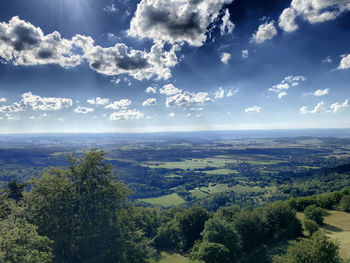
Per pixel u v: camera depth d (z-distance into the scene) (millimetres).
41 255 26250
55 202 36781
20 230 25938
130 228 42062
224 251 41062
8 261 22031
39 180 38500
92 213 38250
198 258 42062
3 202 41438
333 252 26484
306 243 28328
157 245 66000
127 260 36969
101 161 42156
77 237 34719
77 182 39938
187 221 66312
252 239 51594
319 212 60969
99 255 35000
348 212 70250
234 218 55375
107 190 39281
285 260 28719
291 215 58219
